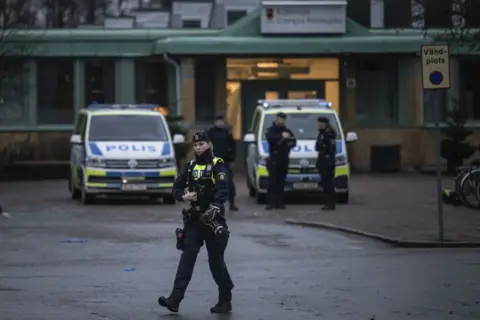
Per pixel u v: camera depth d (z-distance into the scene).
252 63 115.56
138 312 34.12
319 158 72.94
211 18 135.12
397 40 110.75
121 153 78.94
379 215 67.69
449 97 115.38
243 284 40.19
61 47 115.06
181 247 34.22
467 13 71.44
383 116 116.31
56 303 35.88
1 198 85.81
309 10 111.25
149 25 139.12
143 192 78.81
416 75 115.06
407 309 34.44
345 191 78.56
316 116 83.31
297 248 52.34
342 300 36.31
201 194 33.94
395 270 43.84
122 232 59.50
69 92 116.62
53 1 135.75
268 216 69.69
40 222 65.38
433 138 114.19
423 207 73.56
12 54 106.56
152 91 116.94
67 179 110.44
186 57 112.50
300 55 113.88
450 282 40.25
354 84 115.75
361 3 121.81
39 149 115.88
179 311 34.34
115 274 43.22
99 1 144.50
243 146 115.06
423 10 73.75
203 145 34.31
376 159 114.50
